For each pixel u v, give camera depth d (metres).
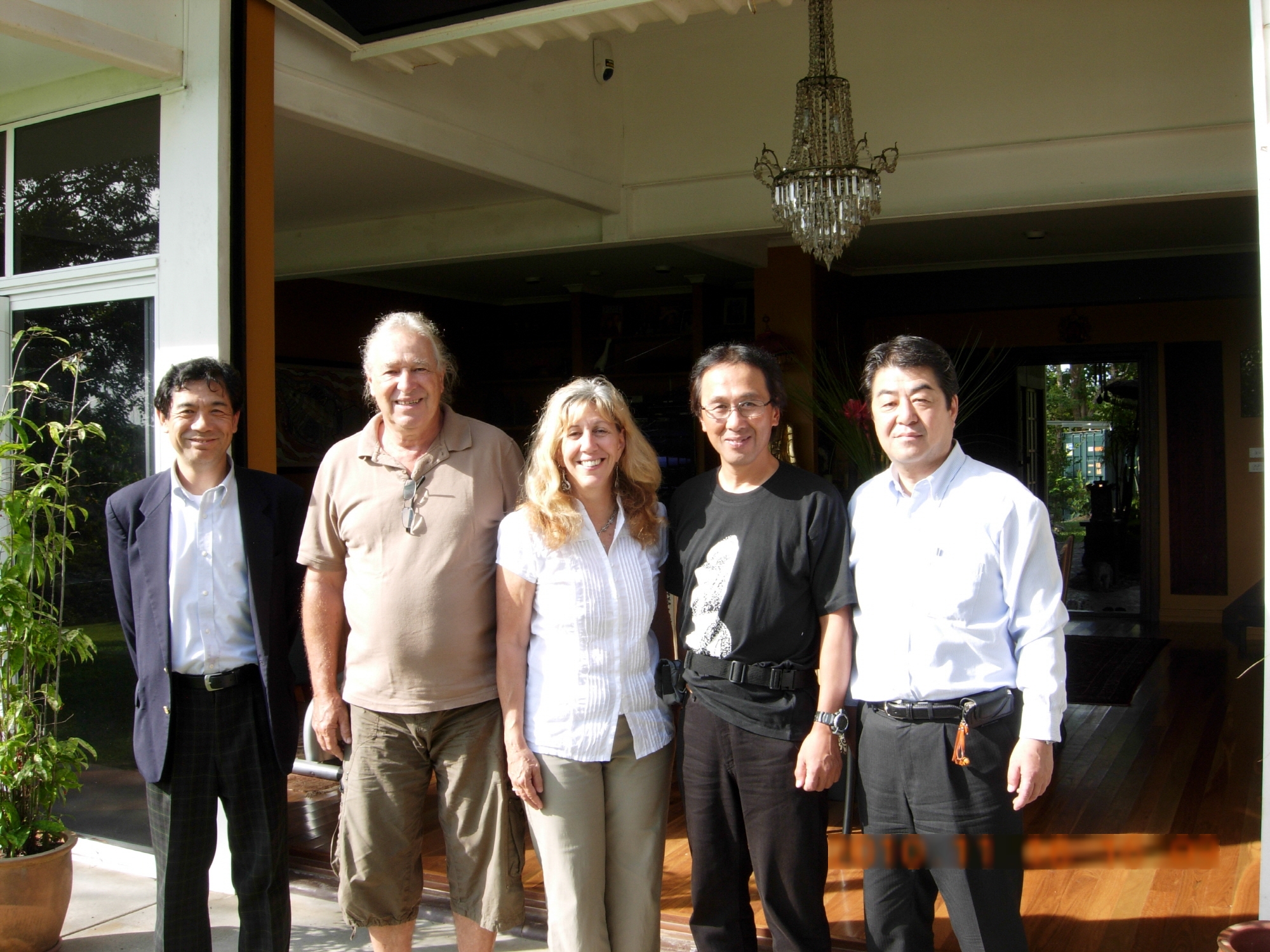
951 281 7.79
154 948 2.73
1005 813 1.92
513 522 2.21
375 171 5.20
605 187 5.48
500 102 4.67
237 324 3.21
